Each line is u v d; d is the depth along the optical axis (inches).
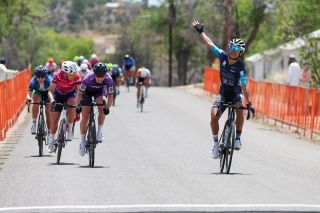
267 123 1851.6
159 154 1168.2
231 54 928.9
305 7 2613.2
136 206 705.0
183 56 6082.7
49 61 1948.8
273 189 828.6
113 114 1956.2
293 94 1640.0
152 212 675.4
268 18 4286.4
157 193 787.4
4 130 1391.5
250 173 968.3
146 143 1323.8
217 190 812.6
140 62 6496.1
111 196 765.3
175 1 5502.0
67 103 1070.4
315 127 1488.7
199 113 2048.5
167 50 6441.9
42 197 759.1
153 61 6845.5
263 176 939.3
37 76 1139.3
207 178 909.2
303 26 2696.9
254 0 4237.2
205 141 1373.0
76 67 1059.9
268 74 4569.4
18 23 4692.4
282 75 3506.4
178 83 6127.0
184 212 676.7
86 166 1016.2
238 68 933.2
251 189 824.9
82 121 1018.7
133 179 892.0
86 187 824.9
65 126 1051.3
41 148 1138.7
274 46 4229.8
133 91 3105.3
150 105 2324.1
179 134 1491.1
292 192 809.5
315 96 1488.7
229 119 958.4
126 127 1616.6
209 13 4210.1
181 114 2000.5
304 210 694.5
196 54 6097.4
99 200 740.7
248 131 1632.6
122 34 6697.8
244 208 699.4
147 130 1561.3
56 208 693.3
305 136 1562.5
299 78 2042.3
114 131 1529.3
